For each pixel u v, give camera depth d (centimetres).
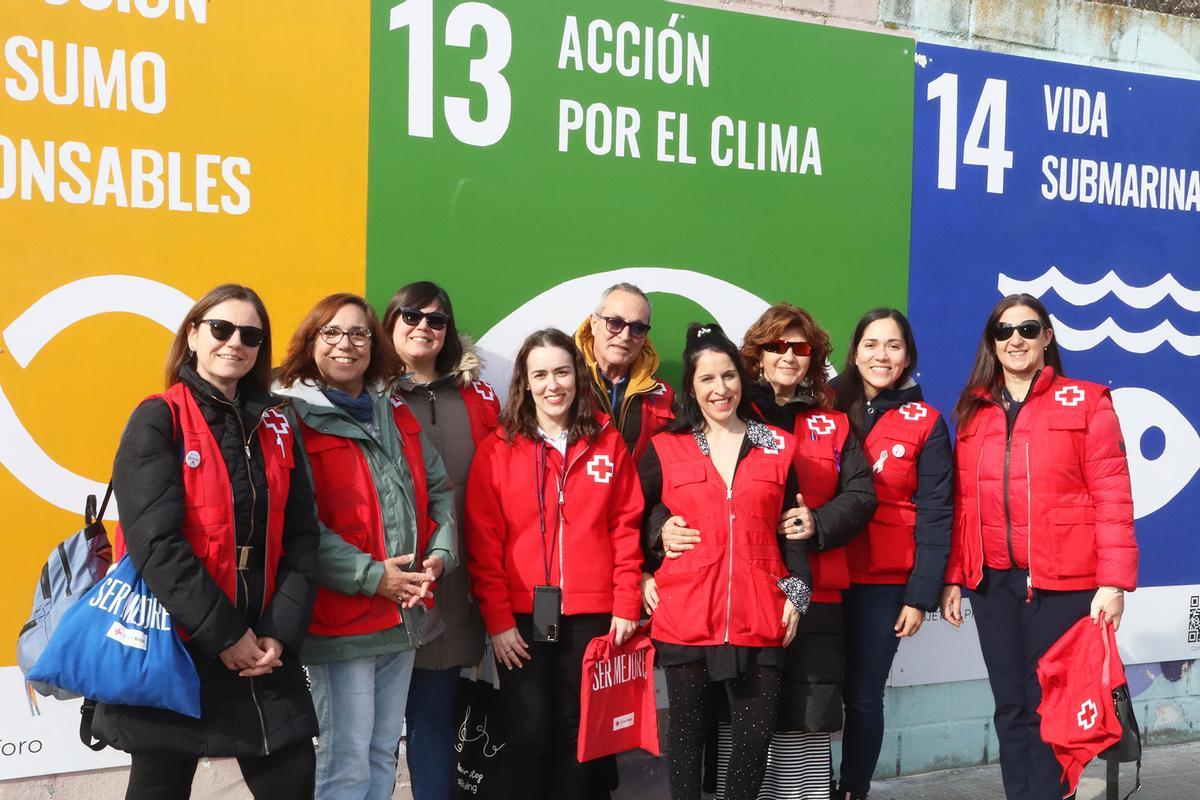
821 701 323
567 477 310
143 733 234
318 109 342
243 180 335
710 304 394
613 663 310
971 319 432
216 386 249
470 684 324
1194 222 462
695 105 389
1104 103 448
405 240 354
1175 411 461
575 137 374
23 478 315
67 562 262
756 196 399
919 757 427
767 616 302
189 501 238
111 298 322
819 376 343
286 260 340
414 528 287
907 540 348
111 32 320
